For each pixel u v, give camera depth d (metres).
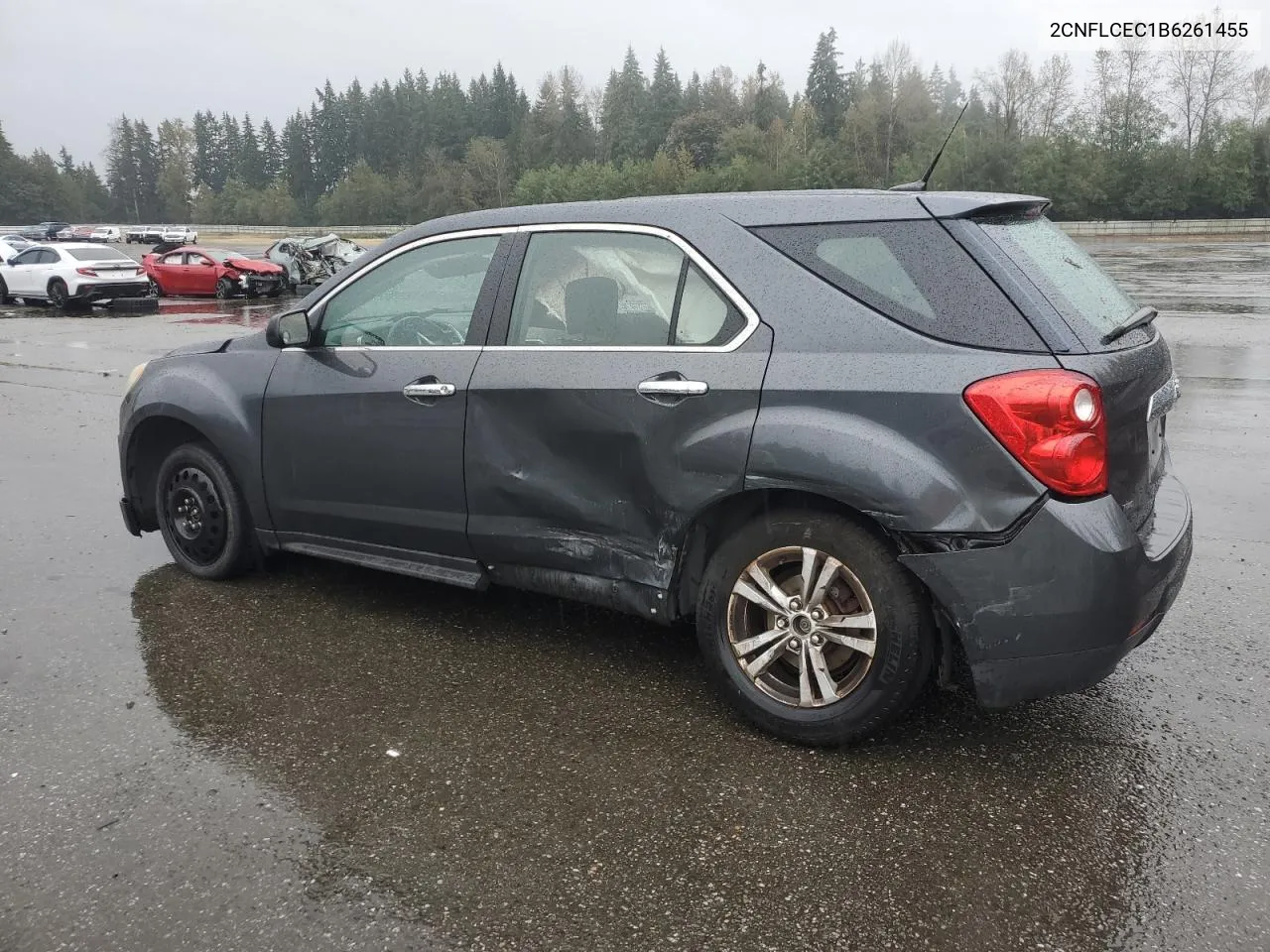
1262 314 16.12
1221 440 7.55
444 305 3.81
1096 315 2.99
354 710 3.42
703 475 3.10
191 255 27.11
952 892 2.45
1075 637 2.72
